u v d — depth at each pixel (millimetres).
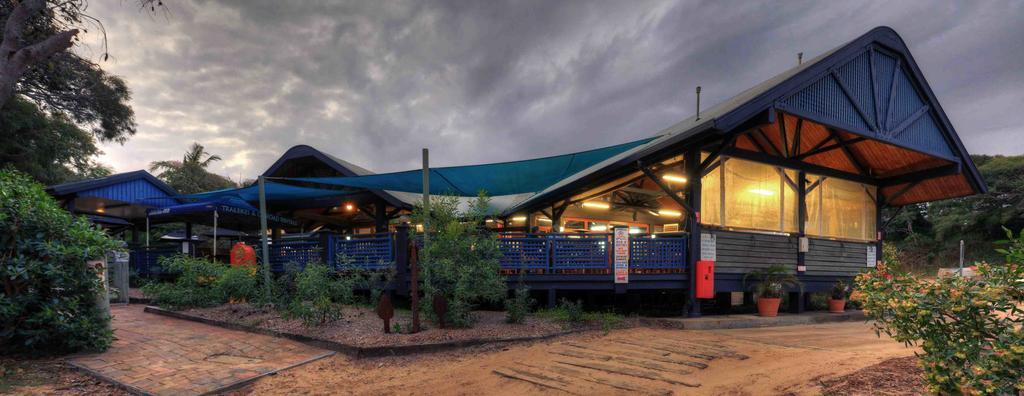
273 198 15852
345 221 19750
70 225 7043
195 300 10938
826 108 10867
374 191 14930
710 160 11016
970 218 38156
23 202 6480
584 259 10938
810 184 13594
